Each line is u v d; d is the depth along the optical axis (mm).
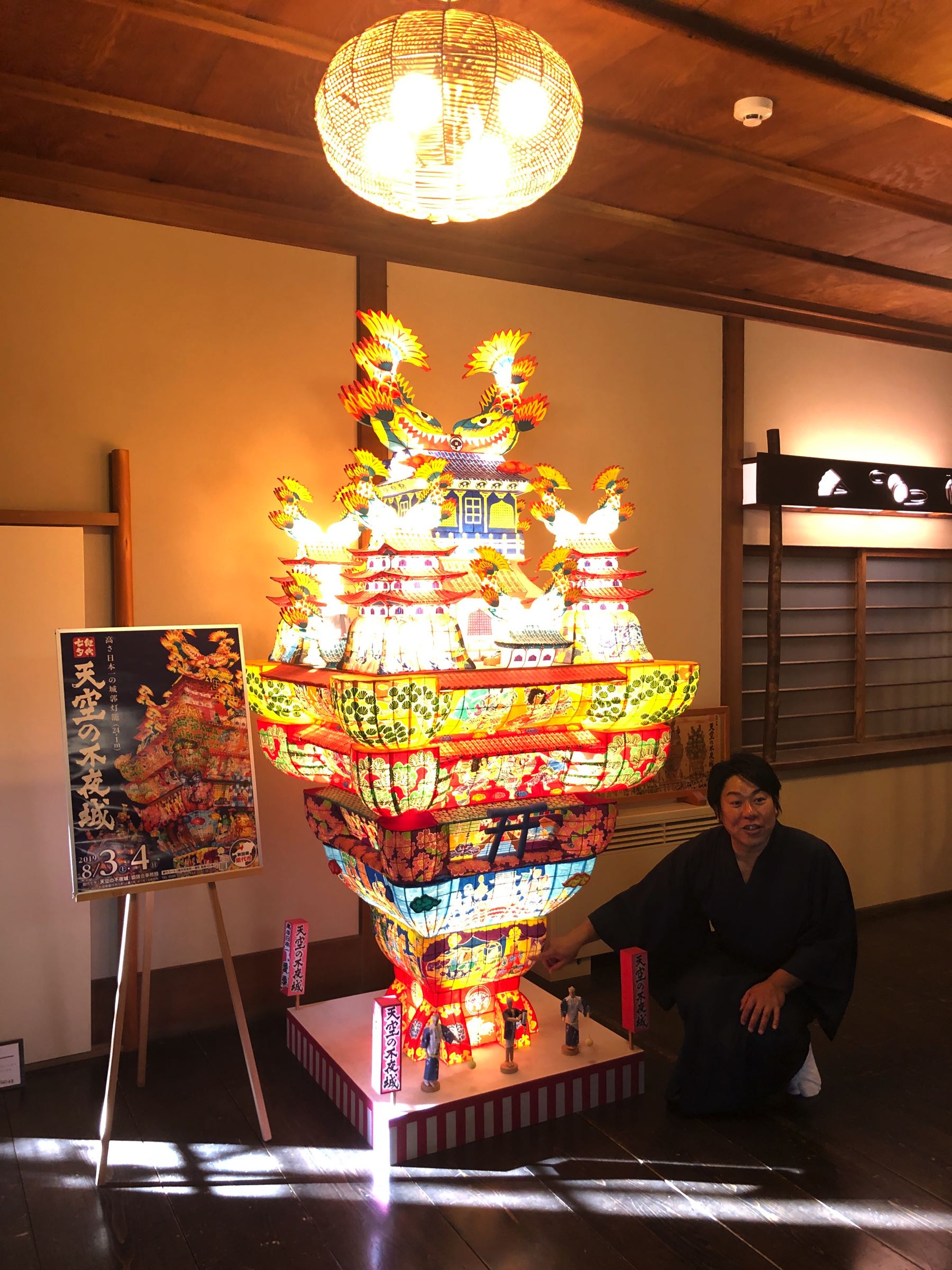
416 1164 2580
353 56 2010
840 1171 2559
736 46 2654
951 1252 2229
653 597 4375
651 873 3215
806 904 2977
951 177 3510
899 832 5082
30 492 3154
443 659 2512
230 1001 3465
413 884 2590
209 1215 2361
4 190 3080
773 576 4477
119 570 3211
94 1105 2893
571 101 2111
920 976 3977
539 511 2984
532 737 2762
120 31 2508
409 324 3748
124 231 3262
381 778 2473
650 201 3613
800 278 4398
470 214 2355
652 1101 2941
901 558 5285
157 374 3324
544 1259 2203
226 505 3441
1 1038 3053
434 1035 2684
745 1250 2234
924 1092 2996
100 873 2578
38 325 3146
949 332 5324
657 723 2975
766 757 4543
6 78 2691
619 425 4262
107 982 3277
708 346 4516
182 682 2766
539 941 2988
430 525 2590
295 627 2988
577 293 4145
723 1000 2869
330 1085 2930
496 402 2934
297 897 3596
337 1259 2207
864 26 2623
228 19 2480
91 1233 2297
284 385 3535
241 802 2783
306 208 3520
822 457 4930
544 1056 2934
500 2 2439
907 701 5355
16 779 3082
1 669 3061
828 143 3232
